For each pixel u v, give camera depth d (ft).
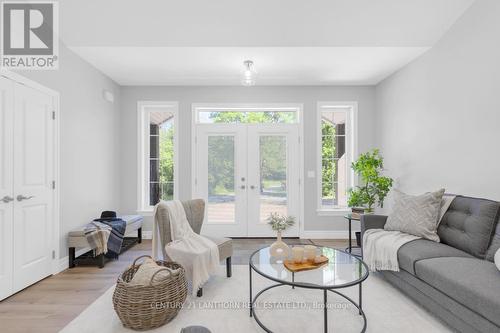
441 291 6.02
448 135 9.37
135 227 12.59
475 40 8.22
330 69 12.45
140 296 5.96
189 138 14.43
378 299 7.48
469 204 7.46
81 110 11.05
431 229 8.01
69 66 10.30
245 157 14.51
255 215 14.51
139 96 14.43
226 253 8.92
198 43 10.18
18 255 7.95
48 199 9.12
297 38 9.99
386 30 9.59
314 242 13.64
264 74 13.04
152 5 8.74
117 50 10.55
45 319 6.57
